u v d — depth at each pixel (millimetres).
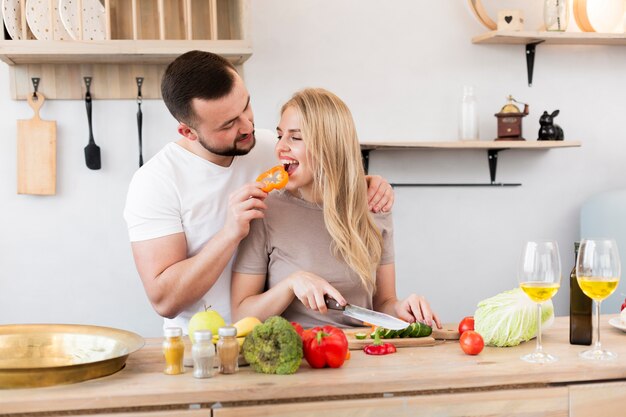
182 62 2031
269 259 2082
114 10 2984
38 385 1429
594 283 1623
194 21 3066
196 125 2020
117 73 3092
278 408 1438
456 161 3424
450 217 3432
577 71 3521
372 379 1475
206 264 1981
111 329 1695
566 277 3561
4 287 3090
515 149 3482
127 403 1393
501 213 3482
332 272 2037
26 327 1689
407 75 3352
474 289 3467
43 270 3109
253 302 1942
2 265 3086
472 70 3410
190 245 2201
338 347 1550
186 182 2168
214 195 2191
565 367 1553
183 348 1533
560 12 3264
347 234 2000
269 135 2391
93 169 3098
